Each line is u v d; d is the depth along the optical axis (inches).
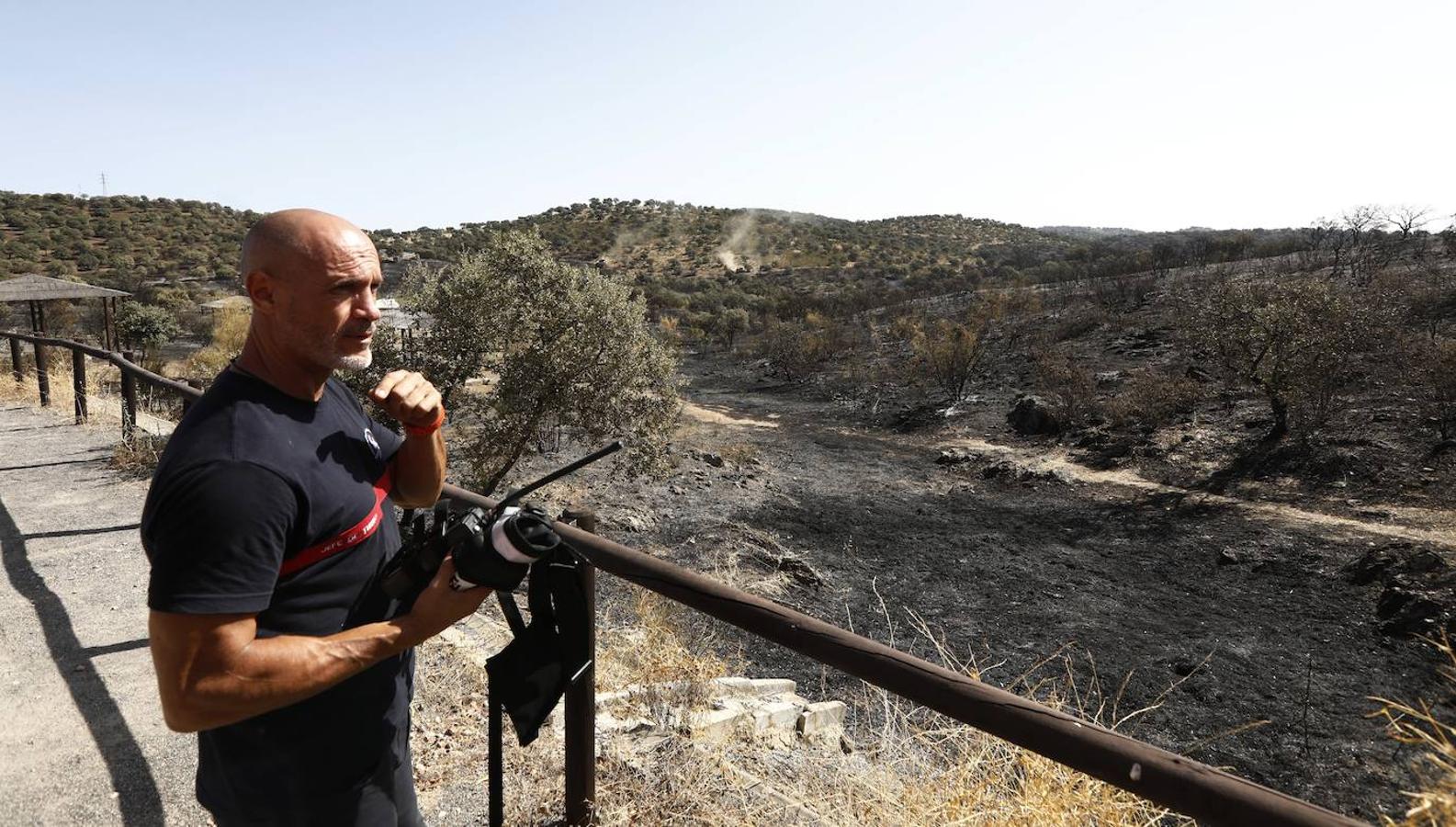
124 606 175.9
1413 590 437.1
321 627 51.1
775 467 799.7
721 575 468.8
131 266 3363.7
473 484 589.3
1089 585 492.4
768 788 112.0
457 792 113.7
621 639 181.3
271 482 46.5
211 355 1179.9
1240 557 527.2
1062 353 1182.9
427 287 572.4
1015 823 88.5
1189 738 320.2
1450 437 670.5
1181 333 1083.3
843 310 2188.7
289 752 53.0
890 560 534.9
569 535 95.4
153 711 136.7
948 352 1127.0
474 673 147.9
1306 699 335.0
